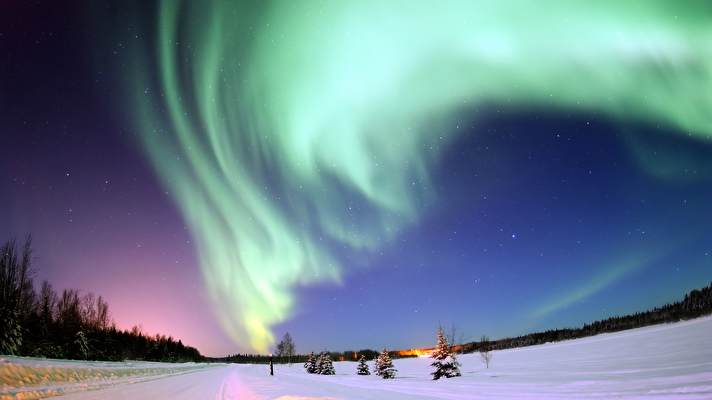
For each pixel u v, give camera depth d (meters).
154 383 23.80
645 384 19.59
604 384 21.06
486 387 22.58
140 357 79.56
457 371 35.03
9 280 37.28
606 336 93.25
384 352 41.94
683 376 21.80
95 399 13.80
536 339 112.06
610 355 49.94
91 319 66.12
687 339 57.38
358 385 24.59
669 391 16.72
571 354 57.66
